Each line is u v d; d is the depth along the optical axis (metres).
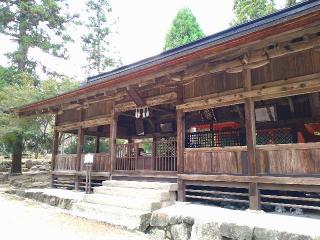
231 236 5.66
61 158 13.45
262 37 5.75
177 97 8.91
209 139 11.82
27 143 19.78
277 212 7.22
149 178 9.59
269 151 6.88
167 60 7.29
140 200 7.75
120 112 11.28
